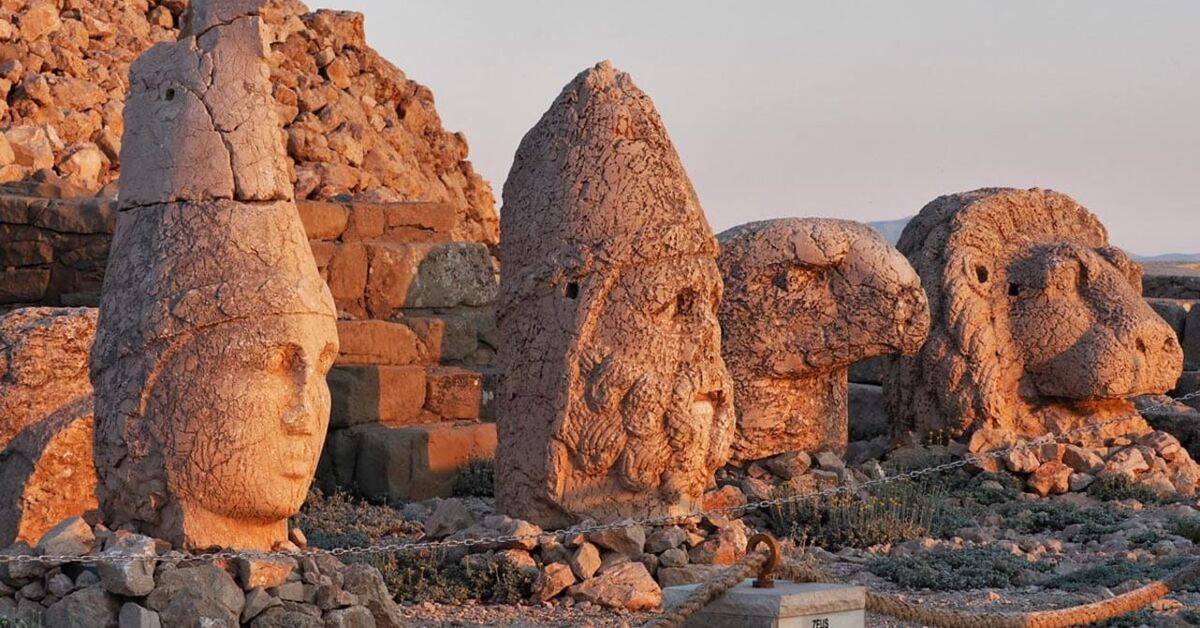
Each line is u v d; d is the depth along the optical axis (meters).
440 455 13.26
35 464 8.53
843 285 12.74
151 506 7.96
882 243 12.84
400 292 15.27
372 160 20.39
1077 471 13.66
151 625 7.32
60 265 14.56
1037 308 14.33
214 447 7.86
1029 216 14.80
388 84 22.31
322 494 12.91
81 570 7.52
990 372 14.12
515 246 10.39
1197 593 9.76
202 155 8.20
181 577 7.44
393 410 13.73
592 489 9.90
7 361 8.81
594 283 9.90
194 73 8.34
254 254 8.09
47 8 19.08
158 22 21.72
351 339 14.06
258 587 7.60
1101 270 14.51
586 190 10.09
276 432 7.97
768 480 12.73
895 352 12.75
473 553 9.64
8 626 7.18
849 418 16.06
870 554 11.16
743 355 12.77
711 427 10.13
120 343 8.07
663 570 9.46
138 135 8.41
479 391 14.43
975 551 11.03
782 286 12.77
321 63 20.97
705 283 10.12
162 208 8.21
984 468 13.45
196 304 7.94
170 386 7.93
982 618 6.30
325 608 7.72
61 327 8.93
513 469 10.16
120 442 7.98
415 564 9.60
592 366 9.85
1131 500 13.00
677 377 9.96
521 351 10.17
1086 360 14.09
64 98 18.31
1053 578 10.24
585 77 10.38
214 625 7.40
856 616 5.51
